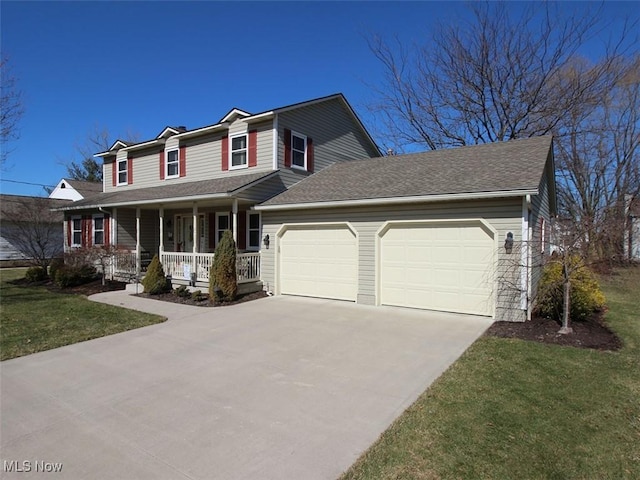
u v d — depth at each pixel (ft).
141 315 29.09
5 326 25.62
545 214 37.50
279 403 13.94
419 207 29.78
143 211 57.41
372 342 21.54
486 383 15.38
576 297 25.12
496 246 26.61
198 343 21.80
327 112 50.26
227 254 34.68
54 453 10.87
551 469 9.80
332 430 11.93
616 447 10.82
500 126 65.57
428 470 9.78
